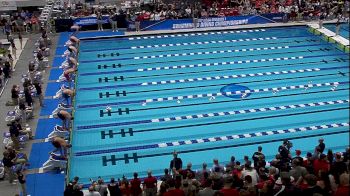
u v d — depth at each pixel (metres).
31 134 17.02
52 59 24.95
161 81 22.22
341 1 31.83
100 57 25.42
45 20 29.55
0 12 31.38
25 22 29.53
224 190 9.20
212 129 17.78
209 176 10.94
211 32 29.56
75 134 17.55
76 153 16.31
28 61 24.44
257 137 17.14
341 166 10.38
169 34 29.33
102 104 19.97
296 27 30.06
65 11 30.66
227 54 25.59
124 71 23.48
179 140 17.08
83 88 21.52
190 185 9.94
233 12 30.77
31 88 20.36
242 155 16.03
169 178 11.03
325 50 25.89
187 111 19.22
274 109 19.22
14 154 14.72
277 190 9.56
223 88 21.27
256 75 22.62
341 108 19.23
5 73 21.95
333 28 29.73
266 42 27.42
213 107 19.48
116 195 11.38
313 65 23.77
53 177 14.73
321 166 10.73
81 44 27.62
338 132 17.36
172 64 24.28
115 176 14.98
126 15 29.88
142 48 26.80
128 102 20.12
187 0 33.31
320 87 21.22
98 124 18.31
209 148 16.50
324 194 8.70
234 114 18.88
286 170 10.80
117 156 16.12
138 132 17.67
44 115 18.80
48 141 16.83
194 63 24.34
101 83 22.09
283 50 26.00
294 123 18.08
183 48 26.69
